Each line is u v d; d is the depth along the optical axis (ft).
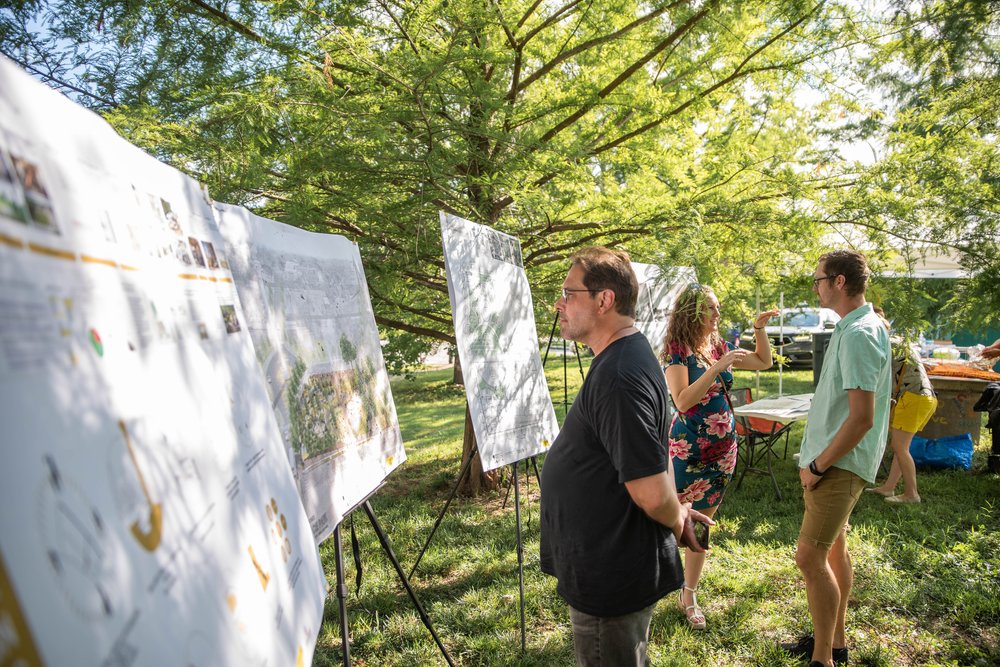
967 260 13.79
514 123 15.53
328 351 7.37
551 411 11.94
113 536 2.11
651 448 5.43
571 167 13.82
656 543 5.83
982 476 18.66
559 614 10.95
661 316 15.08
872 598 11.00
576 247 17.04
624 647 5.83
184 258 3.57
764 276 16.38
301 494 5.88
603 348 6.29
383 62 13.26
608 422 5.54
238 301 4.43
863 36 14.12
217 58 12.21
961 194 13.80
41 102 2.38
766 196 15.61
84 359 2.26
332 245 8.39
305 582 3.98
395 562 8.13
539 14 15.96
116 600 2.01
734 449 10.25
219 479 3.14
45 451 1.90
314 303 7.33
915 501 16.06
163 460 2.62
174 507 2.60
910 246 14.28
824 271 8.66
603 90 15.42
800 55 14.74
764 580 11.77
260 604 3.15
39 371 1.98
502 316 10.84
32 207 2.13
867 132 15.12
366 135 12.55
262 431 4.12
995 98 14.67
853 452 8.21
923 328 13.28
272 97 11.26
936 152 14.39
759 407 18.45
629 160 16.34
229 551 2.99
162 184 3.51
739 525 15.06
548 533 6.34
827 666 8.66
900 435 16.29
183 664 2.27
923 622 10.28
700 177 16.33
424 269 16.71
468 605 11.38
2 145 2.03
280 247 6.86
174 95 11.49
